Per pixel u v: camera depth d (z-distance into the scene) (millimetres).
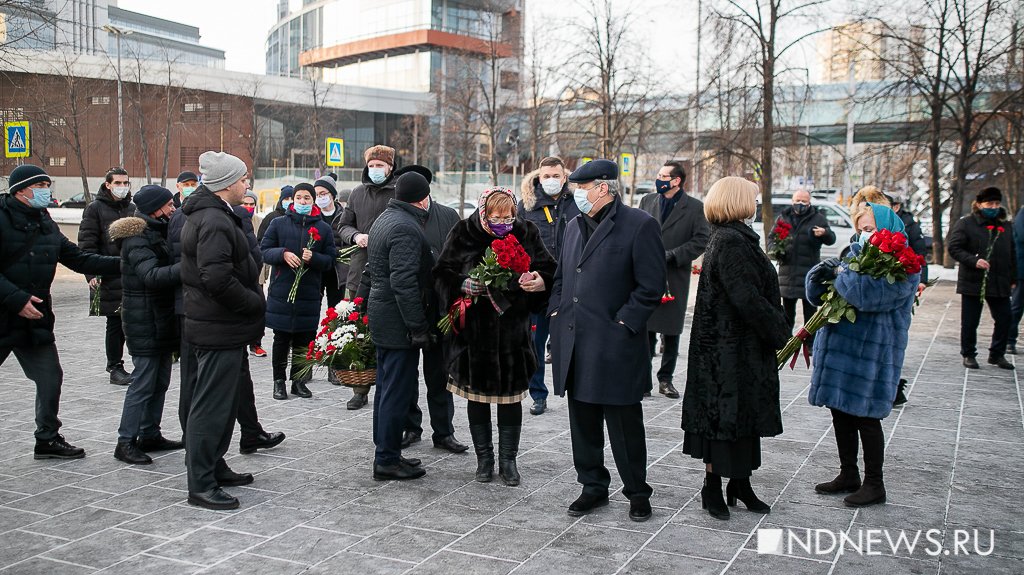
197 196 4801
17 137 16078
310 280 7609
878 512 4605
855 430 4891
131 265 5445
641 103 24500
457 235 5250
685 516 4555
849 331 4734
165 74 43375
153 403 5812
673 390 7629
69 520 4508
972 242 8898
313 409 7188
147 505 4754
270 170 50031
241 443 5836
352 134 59812
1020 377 8492
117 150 46562
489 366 5043
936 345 10562
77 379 8336
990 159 21906
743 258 4324
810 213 9414
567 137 28062
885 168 25906
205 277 4613
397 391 5191
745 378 4426
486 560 3941
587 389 4500
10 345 5383
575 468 5207
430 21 63312
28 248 5457
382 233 5203
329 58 70312
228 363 4785
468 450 5969
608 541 4188
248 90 49781
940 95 20109
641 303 4445
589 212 4645
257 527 4398
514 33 32031
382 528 4383
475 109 33656
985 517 4527
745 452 4465
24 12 15906
